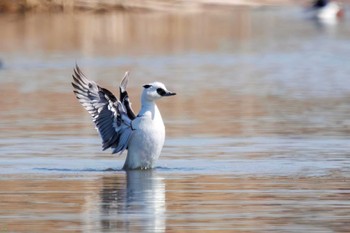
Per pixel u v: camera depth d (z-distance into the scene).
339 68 30.09
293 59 32.75
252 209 11.48
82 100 14.02
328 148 16.00
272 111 20.86
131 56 33.44
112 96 14.08
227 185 12.95
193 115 20.31
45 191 12.62
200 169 14.17
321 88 25.09
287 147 16.16
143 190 12.66
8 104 22.12
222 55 33.97
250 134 17.64
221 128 18.41
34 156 15.38
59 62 31.58
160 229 10.55
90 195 12.34
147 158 14.16
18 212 11.40
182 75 28.09
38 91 24.56
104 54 34.06
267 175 13.62
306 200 11.95
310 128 18.31
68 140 17.00
